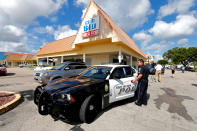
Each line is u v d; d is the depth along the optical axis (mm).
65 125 2396
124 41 8977
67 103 2252
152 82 9047
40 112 2486
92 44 10844
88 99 2465
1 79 8625
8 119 2566
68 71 6148
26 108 3182
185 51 42062
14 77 9977
